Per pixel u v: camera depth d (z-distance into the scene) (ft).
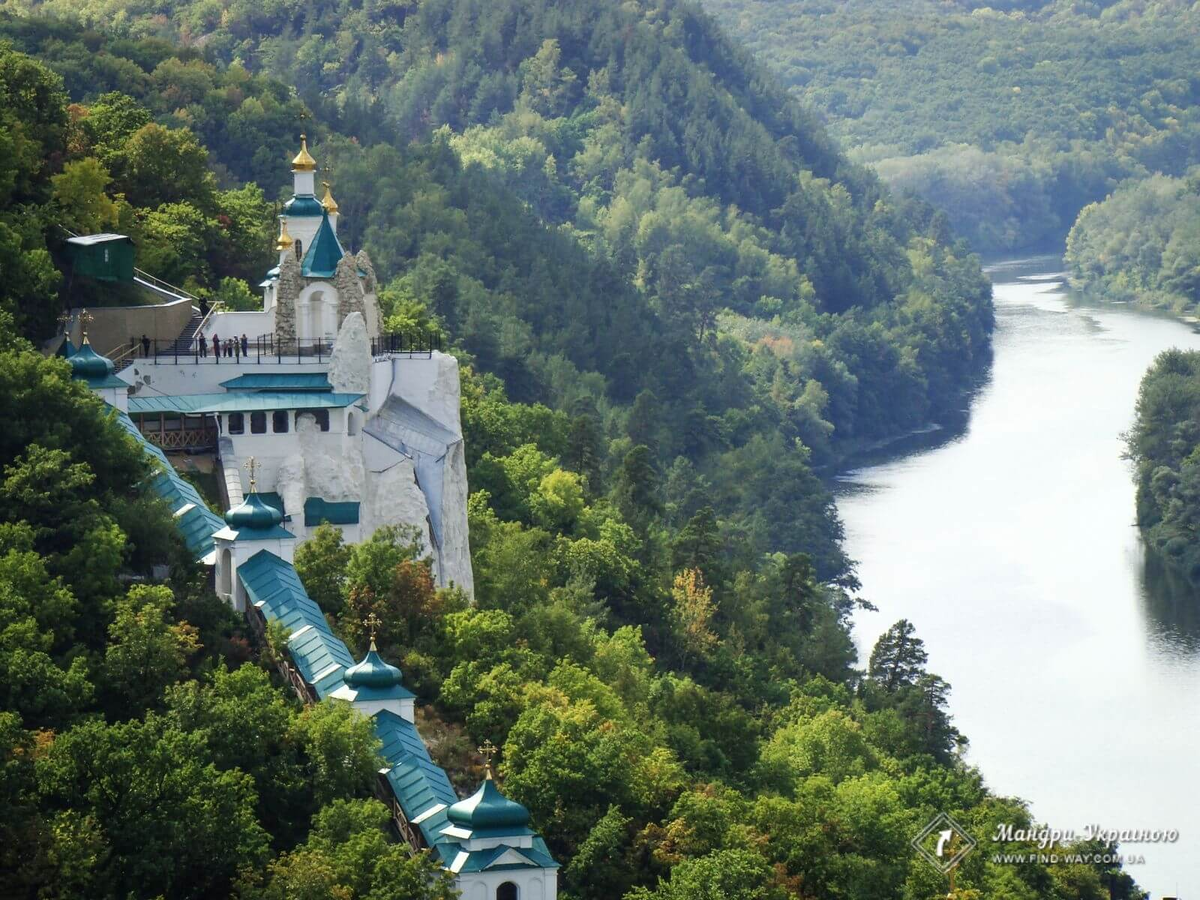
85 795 602.44
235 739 653.71
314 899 593.42
